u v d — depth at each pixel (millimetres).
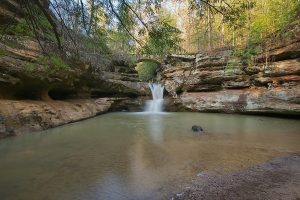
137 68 38125
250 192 5477
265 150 9016
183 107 25281
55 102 17594
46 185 5926
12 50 12508
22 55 13094
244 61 21625
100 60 20969
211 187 5754
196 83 25125
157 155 8453
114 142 10555
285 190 5555
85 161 7797
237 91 21922
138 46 5684
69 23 5703
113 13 5152
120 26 5402
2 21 8383
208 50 25703
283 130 13164
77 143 10336
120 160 7902
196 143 10273
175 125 15602
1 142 10312
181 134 12375
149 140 10961
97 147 9648
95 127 14773
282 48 18312
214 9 5125
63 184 5977
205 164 7434
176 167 7168
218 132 12812
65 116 16344
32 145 9891
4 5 8758
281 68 18078
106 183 6023
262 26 19734
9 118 11656
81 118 18000
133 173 6695
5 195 5395
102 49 8539
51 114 14906
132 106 27312
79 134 12367
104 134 12453
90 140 10945
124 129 14062
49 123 14055
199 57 25391
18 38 10648
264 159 7910
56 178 6367
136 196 5332
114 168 7117
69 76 17859
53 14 5887
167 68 29578
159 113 23984
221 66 23531
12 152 8828
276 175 6480
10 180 6238
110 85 26109
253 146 9648
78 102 21078
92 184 5961
